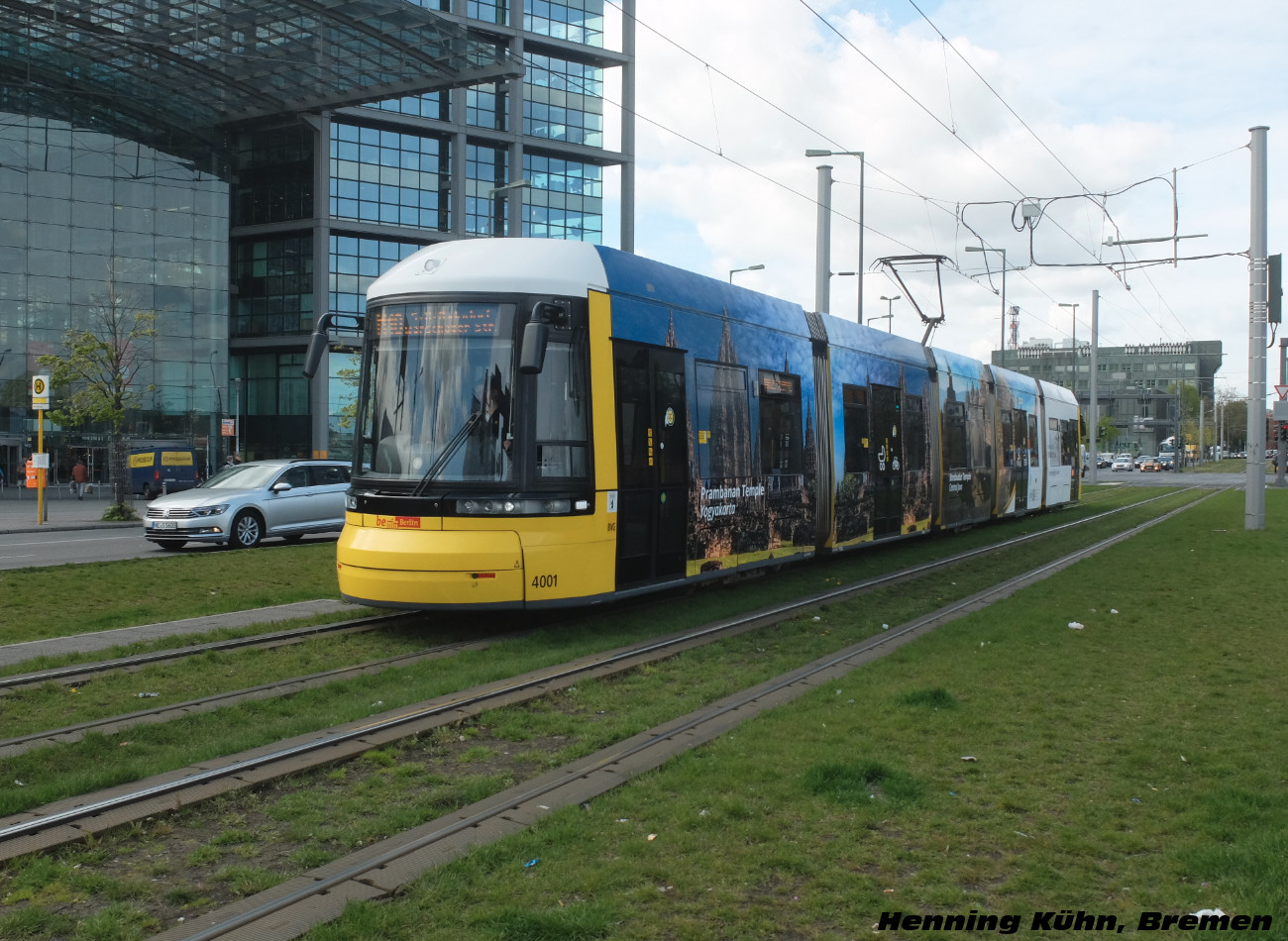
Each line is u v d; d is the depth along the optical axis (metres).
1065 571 16.05
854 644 10.47
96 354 36.69
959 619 11.49
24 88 46.59
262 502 20.48
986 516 24.17
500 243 11.10
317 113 46.22
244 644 10.14
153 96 46.41
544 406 10.47
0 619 11.60
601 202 58.91
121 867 4.87
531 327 9.80
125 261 49.94
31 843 4.94
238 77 41.25
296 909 4.30
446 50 37.81
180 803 5.51
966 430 22.94
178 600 13.22
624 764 6.29
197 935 4.06
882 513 18.19
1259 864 4.57
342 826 5.41
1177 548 19.72
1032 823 5.28
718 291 13.47
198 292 51.97
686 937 4.04
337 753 6.48
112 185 49.59
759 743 6.62
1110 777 6.02
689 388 12.44
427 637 10.76
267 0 33.38
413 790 5.99
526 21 53.91
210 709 7.61
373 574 10.41
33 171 47.66
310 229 54.47
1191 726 7.07
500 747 6.91
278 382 57.78
